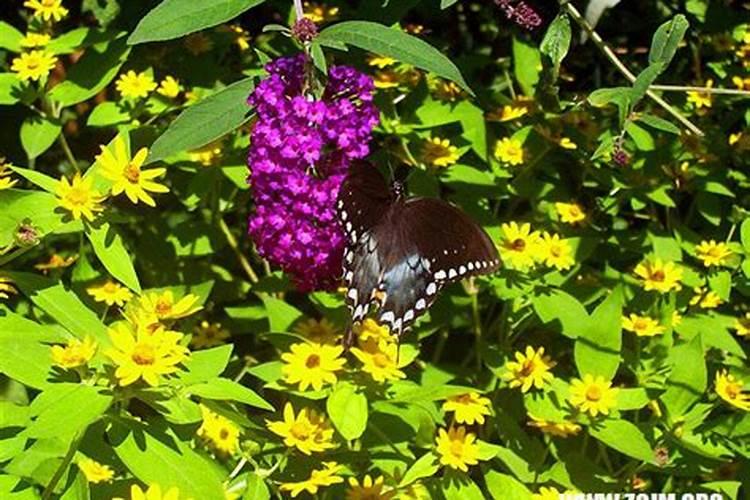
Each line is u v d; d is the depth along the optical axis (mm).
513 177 1074
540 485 943
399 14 1040
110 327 860
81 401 796
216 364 841
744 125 1183
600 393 920
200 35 1095
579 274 1058
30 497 806
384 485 888
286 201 852
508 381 974
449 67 846
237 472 875
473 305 1012
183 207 1145
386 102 1061
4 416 824
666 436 948
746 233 1026
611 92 908
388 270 841
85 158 1207
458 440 888
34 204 864
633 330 986
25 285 854
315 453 892
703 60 1212
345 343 877
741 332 1038
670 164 1095
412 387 910
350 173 841
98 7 1130
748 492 977
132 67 1094
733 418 949
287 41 1100
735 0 1251
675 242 1056
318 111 847
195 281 1087
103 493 843
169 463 805
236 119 867
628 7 1243
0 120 1162
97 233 869
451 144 1068
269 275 1051
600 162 1083
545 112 1093
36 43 1040
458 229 844
